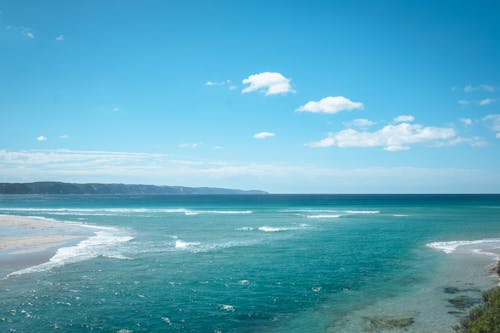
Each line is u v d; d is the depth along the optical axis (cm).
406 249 2480
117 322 1169
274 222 4509
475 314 1095
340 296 1448
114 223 4312
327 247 2578
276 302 1380
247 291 1516
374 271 1858
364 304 1343
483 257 2128
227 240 2905
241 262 2064
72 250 2336
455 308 1255
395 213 6144
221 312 1272
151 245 2609
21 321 1159
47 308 1278
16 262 1947
